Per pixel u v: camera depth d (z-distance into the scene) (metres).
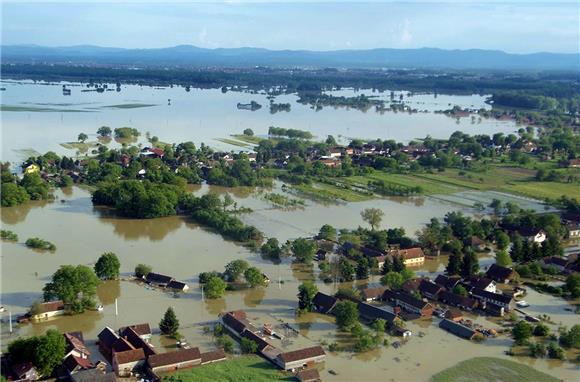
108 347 174.38
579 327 191.00
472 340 192.50
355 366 172.38
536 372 173.12
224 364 170.38
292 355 170.12
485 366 175.38
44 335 165.25
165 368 164.50
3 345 176.00
